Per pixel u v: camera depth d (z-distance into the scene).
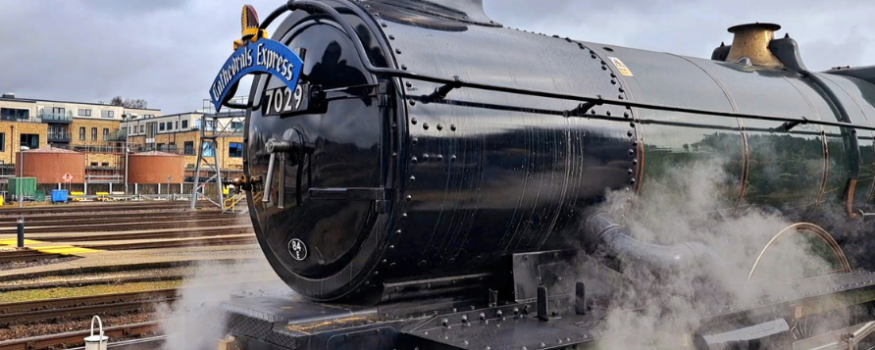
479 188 4.64
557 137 4.99
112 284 11.90
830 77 7.81
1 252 15.31
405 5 5.10
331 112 4.71
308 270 5.04
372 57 4.48
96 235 19.73
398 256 4.52
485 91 4.74
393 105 4.35
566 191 5.07
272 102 5.20
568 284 5.34
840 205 7.29
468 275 5.05
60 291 11.12
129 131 83.12
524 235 5.05
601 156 5.21
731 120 6.14
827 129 7.00
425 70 4.48
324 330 4.25
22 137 69.69
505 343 4.29
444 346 4.28
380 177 4.35
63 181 48.44
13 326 8.39
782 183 6.52
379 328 4.45
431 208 4.46
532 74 5.05
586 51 5.70
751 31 7.74
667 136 5.62
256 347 4.57
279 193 4.84
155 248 16.80
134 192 50.81
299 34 5.15
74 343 7.65
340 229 4.69
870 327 7.12
